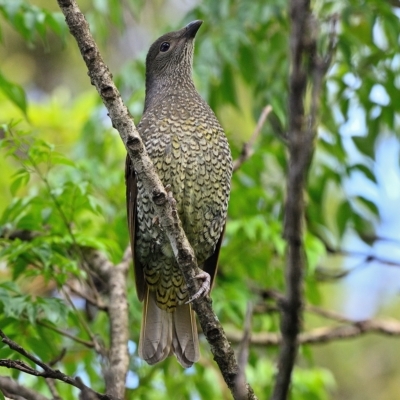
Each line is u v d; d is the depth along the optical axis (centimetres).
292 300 801
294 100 822
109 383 955
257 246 1267
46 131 1510
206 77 1247
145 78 1269
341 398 1822
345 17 1219
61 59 2127
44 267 1008
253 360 1219
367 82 1302
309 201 1305
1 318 1008
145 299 1105
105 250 1054
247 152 1140
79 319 1010
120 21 1288
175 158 1067
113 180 1243
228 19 1283
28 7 1138
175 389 1227
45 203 1049
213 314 871
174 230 876
